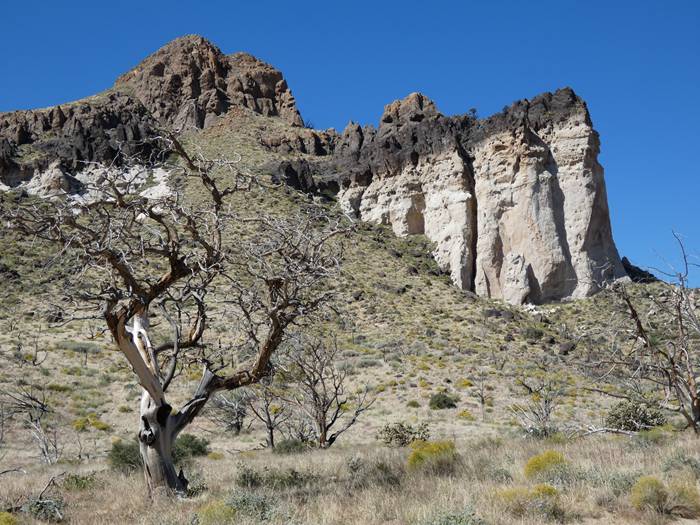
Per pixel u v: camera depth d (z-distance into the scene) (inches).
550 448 570.6
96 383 1518.2
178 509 402.6
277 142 4087.1
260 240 497.0
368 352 1946.4
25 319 1793.8
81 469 775.7
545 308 2603.3
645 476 373.1
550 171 2906.0
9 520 385.7
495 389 1647.4
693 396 581.9
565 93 3093.0
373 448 879.1
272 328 481.1
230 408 1254.9
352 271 2637.8
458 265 2851.9
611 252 2827.3
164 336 1229.7
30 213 419.2
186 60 4913.9
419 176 3213.6
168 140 463.8
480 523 313.1
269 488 461.4
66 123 3757.4
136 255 446.9
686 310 586.2
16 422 1198.3
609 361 603.5
